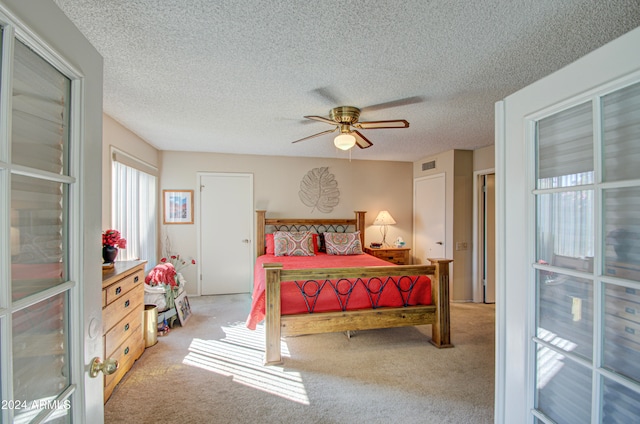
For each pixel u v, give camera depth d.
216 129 3.31
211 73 1.99
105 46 1.67
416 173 5.20
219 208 4.64
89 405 0.82
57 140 0.73
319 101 2.48
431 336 3.08
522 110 0.97
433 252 4.74
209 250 4.62
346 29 1.51
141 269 2.66
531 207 0.94
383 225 5.22
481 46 1.66
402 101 2.49
